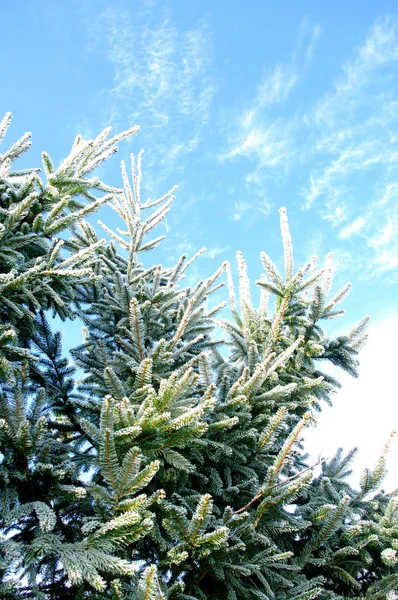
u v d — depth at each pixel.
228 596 4.00
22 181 4.98
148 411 3.44
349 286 5.72
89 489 3.41
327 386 5.56
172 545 4.01
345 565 4.79
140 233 7.30
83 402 4.56
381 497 5.39
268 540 4.07
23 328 5.05
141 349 4.76
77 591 3.65
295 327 5.82
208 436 4.48
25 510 3.21
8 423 3.54
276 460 4.11
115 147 5.21
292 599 3.99
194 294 5.63
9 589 2.94
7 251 4.49
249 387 4.69
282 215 5.56
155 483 4.14
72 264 4.58
